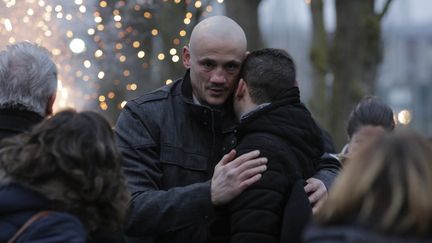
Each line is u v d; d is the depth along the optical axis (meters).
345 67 13.88
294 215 4.05
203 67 4.48
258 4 14.44
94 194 3.51
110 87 11.73
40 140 3.53
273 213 4.09
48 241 3.38
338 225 2.91
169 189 4.51
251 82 4.36
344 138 13.74
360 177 2.90
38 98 4.11
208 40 4.44
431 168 2.87
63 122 3.56
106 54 9.59
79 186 3.50
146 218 4.34
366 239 2.85
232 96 4.55
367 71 13.99
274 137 4.23
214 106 4.53
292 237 4.03
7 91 4.09
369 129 5.23
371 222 2.87
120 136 4.57
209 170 4.56
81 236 3.43
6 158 3.56
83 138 3.52
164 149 4.55
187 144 4.57
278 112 4.29
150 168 4.52
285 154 4.19
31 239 3.40
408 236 2.83
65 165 3.48
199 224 4.33
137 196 4.40
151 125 4.57
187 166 4.54
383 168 2.89
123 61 9.78
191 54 4.54
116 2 9.54
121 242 3.84
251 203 4.09
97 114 3.63
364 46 13.90
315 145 4.38
